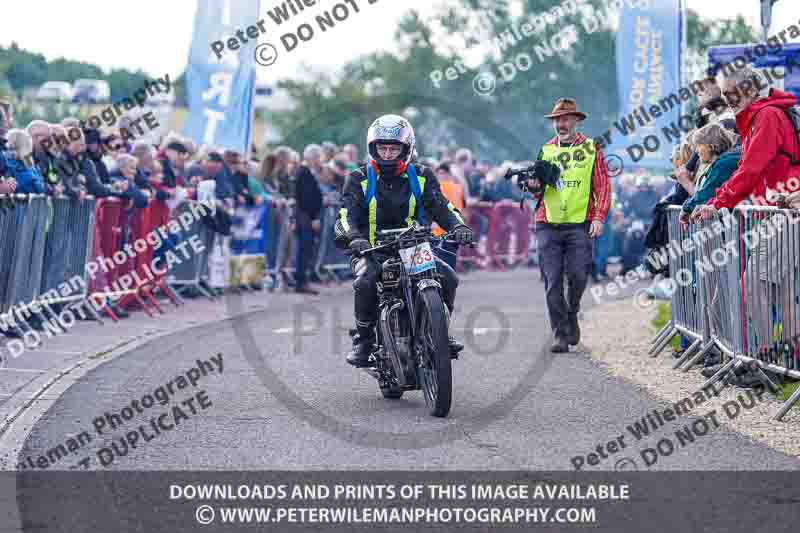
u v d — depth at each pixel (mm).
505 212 42969
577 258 18453
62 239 20141
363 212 13711
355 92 87938
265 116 82938
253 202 28891
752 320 13906
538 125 93625
